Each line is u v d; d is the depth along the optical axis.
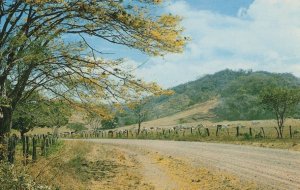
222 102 132.88
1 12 13.36
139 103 15.61
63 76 15.32
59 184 13.45
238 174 17.44
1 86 13.59
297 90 42.38
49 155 22.12
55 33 13.55
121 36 14.12
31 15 13.82
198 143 39.28
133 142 48.12
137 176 18.33
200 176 17.66
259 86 119.81
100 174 19.03
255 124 78.38
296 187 13.88
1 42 13.15
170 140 50.41
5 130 14.70
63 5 13.27
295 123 73.19
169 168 21.02
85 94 15.91
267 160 21.52
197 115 135.12
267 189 13.83
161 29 13.91
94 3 13.24
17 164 13.67
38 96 17.47
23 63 13.83
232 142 37.16
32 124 30.94
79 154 26.02
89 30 13.95
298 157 22.11
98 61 14.63
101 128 111.31
